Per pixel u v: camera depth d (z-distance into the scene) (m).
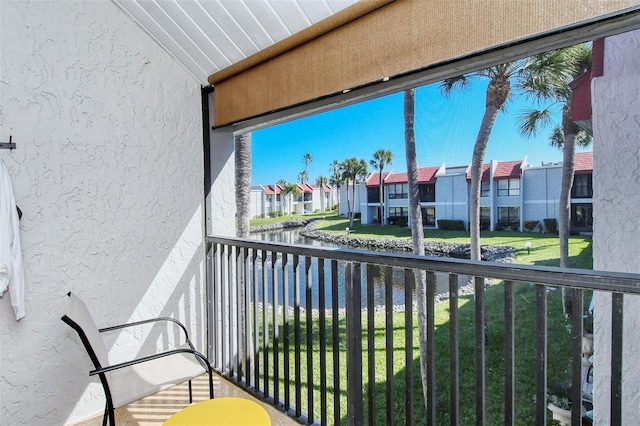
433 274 1.62
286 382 2.39
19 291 2.03
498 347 3.45
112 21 2.48
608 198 2.23
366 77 1.79
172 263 2.87
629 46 2.16
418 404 4.02
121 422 2.30
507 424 1.42
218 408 1.60
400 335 4.00
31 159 2.16
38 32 2.17
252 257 2.64
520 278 1.32
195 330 3.04
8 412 2.10
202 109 3.05
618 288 1.11
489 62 1.59
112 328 2.17
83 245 2.39
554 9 1.24
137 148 2.64
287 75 2.22
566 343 2.94
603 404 2.26
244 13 2.19
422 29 1.57
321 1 1.91
